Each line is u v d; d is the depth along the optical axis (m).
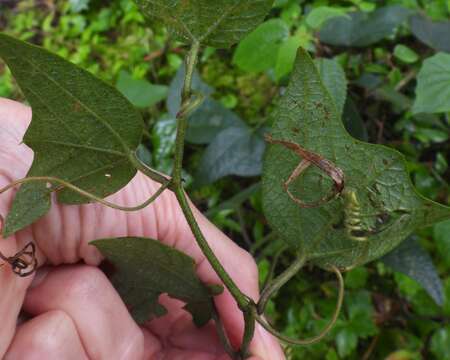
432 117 0.28
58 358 0.15
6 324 0.14
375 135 0.30
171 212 0.19
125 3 0.35
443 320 0.27
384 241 0.12
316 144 0.12
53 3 0.39
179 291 0.15
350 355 0.28
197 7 0.10
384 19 0.27
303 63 0.11
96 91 0.10
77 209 0.16
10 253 0.14
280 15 0.29
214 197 0.29
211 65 0.32
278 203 0.12
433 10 0.30
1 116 0.15
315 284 0.28
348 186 0.12
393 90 0.28
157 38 0.34
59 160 0.11
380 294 0.28
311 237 0.12
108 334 0.16
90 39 0.36
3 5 0.41
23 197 0.12
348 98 0.25
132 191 0.18
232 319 0.18
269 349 0.18
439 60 0.22
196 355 0.19
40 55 0.10
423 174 0.28
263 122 0.27
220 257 0.19
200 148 0.30
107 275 0.18
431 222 0.12
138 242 0.13
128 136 0.11
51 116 0.11
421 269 0.24
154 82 0.34
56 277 0.16
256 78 0.31
